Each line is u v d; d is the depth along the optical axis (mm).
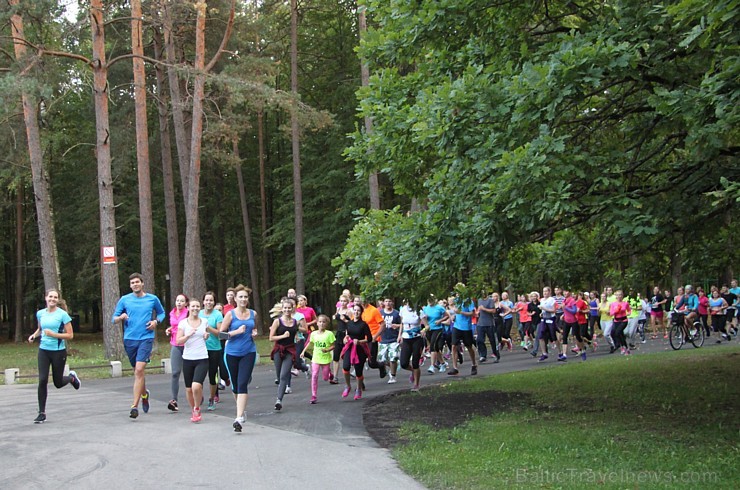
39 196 23688
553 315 18922
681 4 6398
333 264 11367
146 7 22578
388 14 11375
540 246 12289
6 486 6227
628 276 12797
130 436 8664
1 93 16672
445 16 9703
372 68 12000
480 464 6906
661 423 8922
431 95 9227
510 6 9945
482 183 8789
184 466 7004
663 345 23797
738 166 9156
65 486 6219
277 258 39781
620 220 7973
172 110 27906
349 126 32531
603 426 8828
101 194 20609
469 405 11000
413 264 9328
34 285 43062
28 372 18000
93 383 15703
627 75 8234
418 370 13109
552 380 13547
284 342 11086
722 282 32562
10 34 22750
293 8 29344
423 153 10672
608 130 10266
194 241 23453
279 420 10047
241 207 39344
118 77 29000
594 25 9422
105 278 20609
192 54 28297
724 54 7703
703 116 7562
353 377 16531
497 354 19188
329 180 32438
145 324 10336
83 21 20406
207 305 11164
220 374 12750
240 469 6887
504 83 8766
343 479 6500
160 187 37750
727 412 9531
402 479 6508
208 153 24422
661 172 9766
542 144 7648
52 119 28844
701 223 9742
